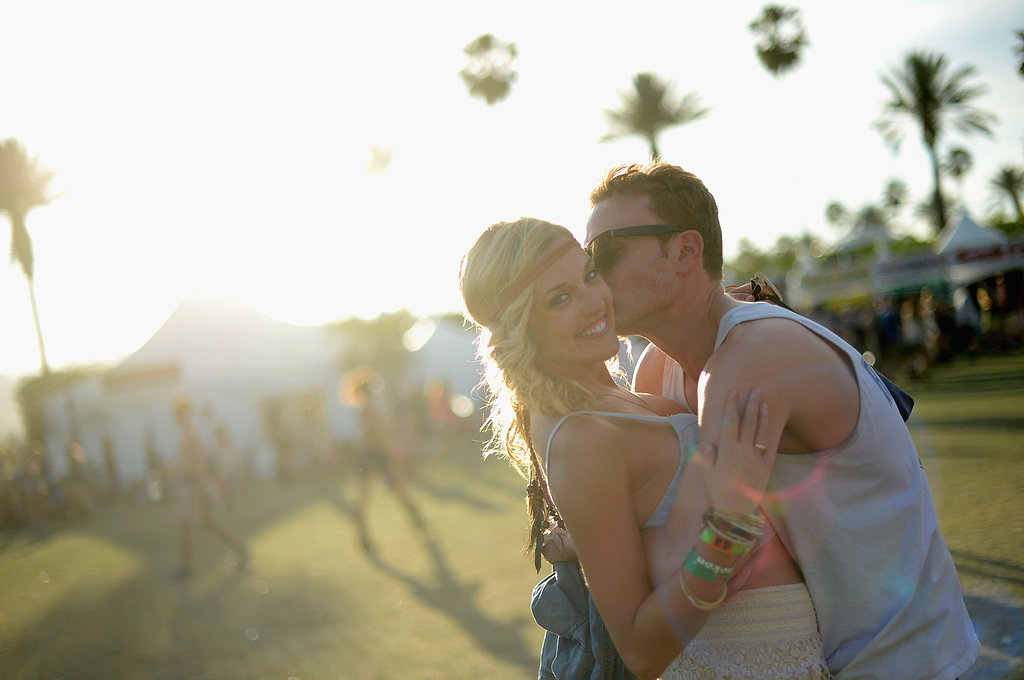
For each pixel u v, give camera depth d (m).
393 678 4.06
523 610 5.03
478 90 31.95
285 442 18.91
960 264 18.08
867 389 1.40
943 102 20.52
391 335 31.94
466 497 10.84
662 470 1.41
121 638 5.72
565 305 1.46
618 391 1.61
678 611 1.30
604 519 1.36
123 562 9.53
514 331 1.46
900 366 15.65
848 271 19.56
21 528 16.06
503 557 6.66
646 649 1.35
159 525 13.37
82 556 10.64
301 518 11.19
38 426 20.33
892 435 1.41
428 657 4.33
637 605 1.37
